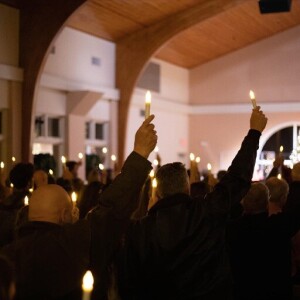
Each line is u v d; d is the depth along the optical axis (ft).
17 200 12.46
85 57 37.63
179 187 7.45
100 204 6.23
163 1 36.09
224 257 7.34
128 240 7.31
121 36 40.29
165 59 48.44
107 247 6.16
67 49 35.81
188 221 7.20
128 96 40.60
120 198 6.14
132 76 40.42
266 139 51.29
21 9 31.37
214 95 52.54
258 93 50.90
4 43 30.45
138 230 7.31
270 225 9.05
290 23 48.01
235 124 51.85
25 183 13.05
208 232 7.20
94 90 37.81
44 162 28.17
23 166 13.10
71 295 5.95
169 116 49.98
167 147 49.78
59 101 35.12
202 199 7.45
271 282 9.05
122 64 40.73
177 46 45.93
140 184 6.21
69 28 35.99
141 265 7.25
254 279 9.08
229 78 51.98
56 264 5.93
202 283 7.10
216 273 7.17
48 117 35.12
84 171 36.68
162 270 7.17
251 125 7.90
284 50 49.90
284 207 11.75
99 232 6.10
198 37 44.96
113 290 7.36
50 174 16.10
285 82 49.98
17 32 31.30
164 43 39.34
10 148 30.89
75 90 35.37
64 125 35.73
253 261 9.07
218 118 52.49
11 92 30.83
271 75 50.44
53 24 30.55
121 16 36.60
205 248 7.16
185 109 52.24
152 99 46.39
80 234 6.10
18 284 5.78
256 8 41.09
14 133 30.96
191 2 37.58
